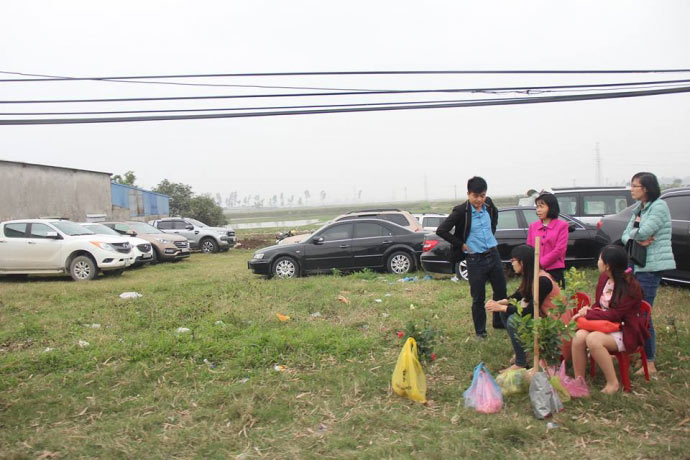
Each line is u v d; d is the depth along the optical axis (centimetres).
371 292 894
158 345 579
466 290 855
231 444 369
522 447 349
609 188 1258
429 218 1725
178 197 4459
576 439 356
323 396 448
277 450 358
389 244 1154
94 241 1311
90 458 356
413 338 489
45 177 2175
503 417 389
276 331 634
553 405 390
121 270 1403
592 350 418
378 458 340
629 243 484
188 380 498
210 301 849
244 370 519
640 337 417
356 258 1159
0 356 582
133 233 1761
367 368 509
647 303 434
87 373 521
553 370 445
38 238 1316
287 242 1308
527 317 434
